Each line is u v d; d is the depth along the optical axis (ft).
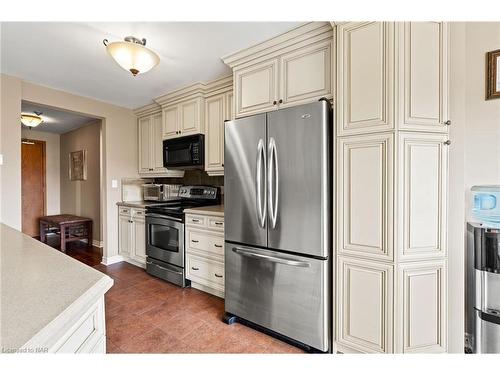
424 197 4.63
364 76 4.81
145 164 12.27
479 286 4.63
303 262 5.35
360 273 4.88
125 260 12.00
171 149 10.39
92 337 2.51
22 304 2.15
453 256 4.84
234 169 6.49
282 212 5.64
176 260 9.18
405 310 4.56
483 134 5.15
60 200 17.87
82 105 10.67
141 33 6.14
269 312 5.93
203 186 10.78
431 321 4.68
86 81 9.07
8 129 8.37
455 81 4.90
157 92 10.27
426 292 4.66
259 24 5.76
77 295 2.33
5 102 8.32
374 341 4.74
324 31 5.63
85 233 14.87
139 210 10.93
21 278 2.70
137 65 6.36
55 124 15.24
